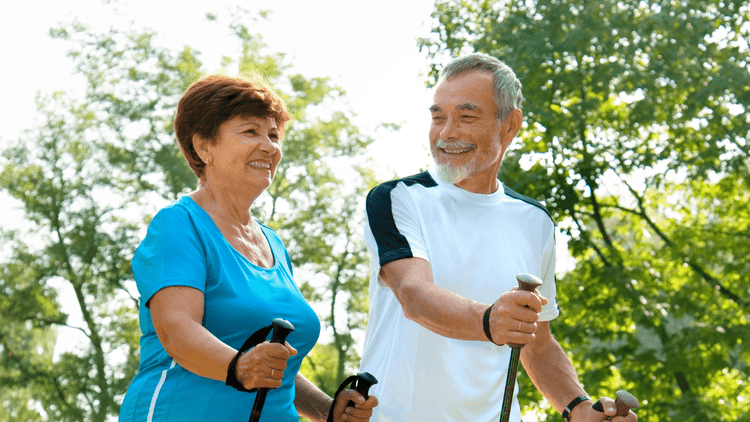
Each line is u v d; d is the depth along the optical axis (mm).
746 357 12375
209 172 2338
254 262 2336
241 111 2285
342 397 2514
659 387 12633
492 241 2682
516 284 2693
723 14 12109
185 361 1988
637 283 12961
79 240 19750
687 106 12336
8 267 20078
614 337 13023
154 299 2061
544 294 2891
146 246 2141
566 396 2711
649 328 12617
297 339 2336
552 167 13078
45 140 20266
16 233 20203
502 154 2711
